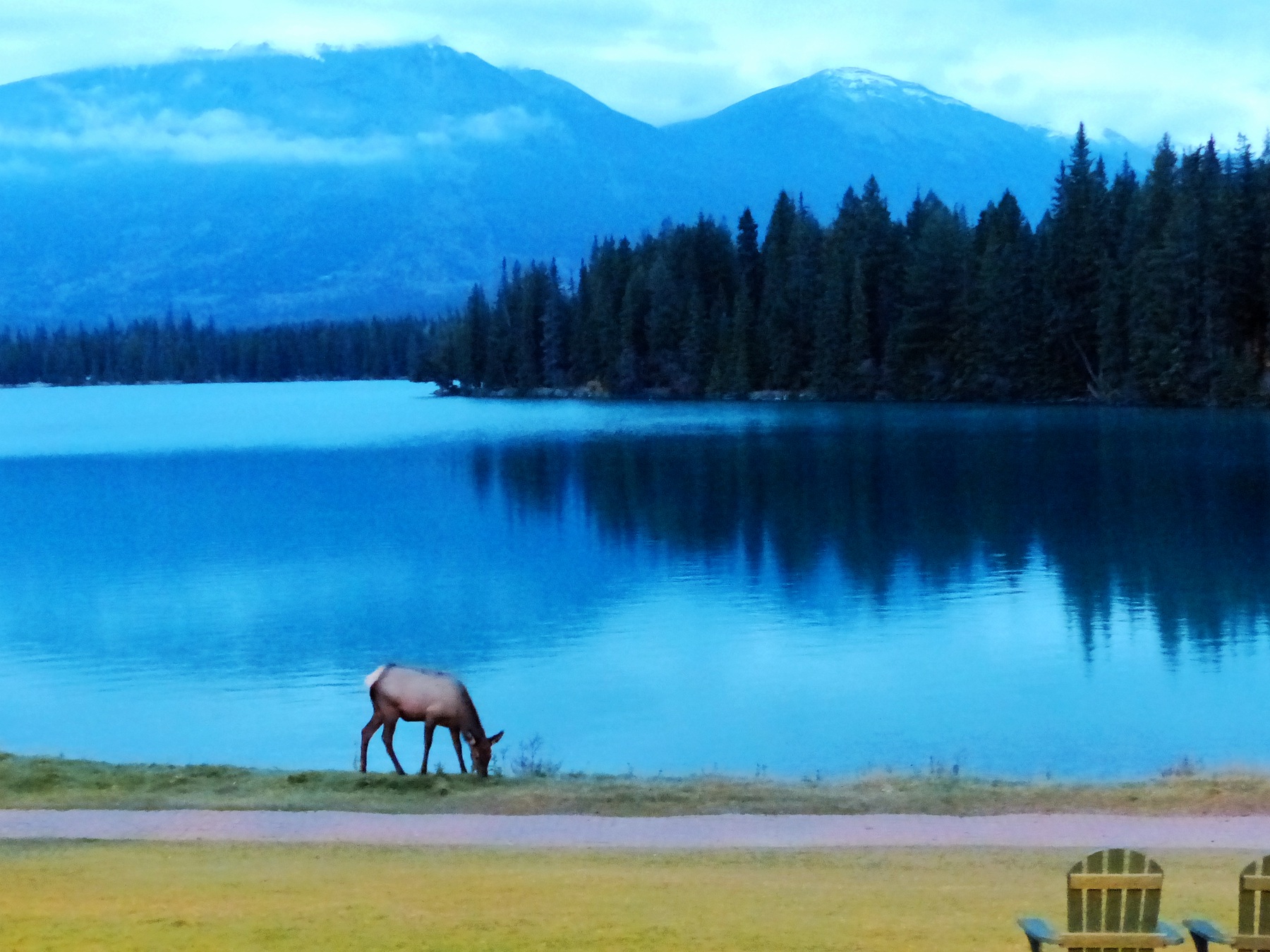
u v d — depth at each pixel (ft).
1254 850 68.90
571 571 212.84
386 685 91.50
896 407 543.80
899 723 121.19
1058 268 532.32
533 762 102.99
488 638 163.22
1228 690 131.44
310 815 77.30
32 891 58.34
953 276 562.25
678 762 109.09
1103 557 214.48
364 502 314.14
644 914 53.62
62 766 88.63
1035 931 40.78
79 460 448.65
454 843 70.38
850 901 56.29
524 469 377.30
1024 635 158.61
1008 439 406.41
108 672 150.30
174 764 93.40
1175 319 483.92
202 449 480.23
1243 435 392.68
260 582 209.05
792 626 166.40
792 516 271.28
